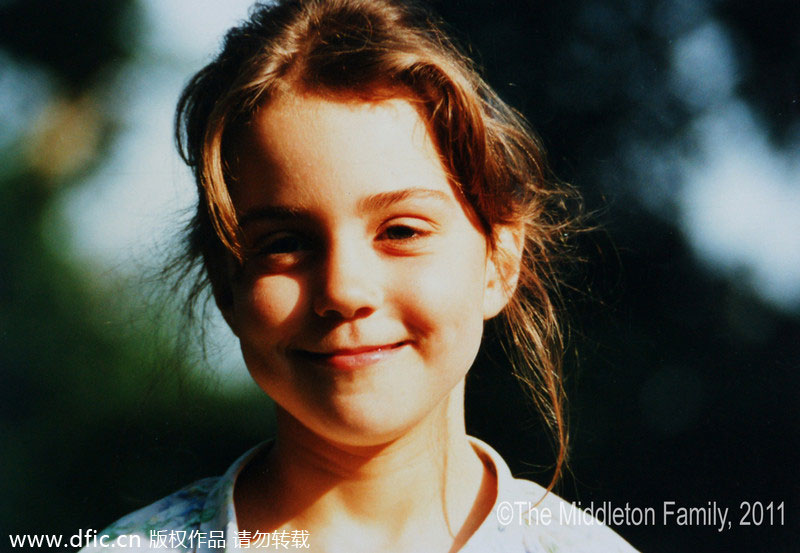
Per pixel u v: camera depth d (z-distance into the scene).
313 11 1.58
